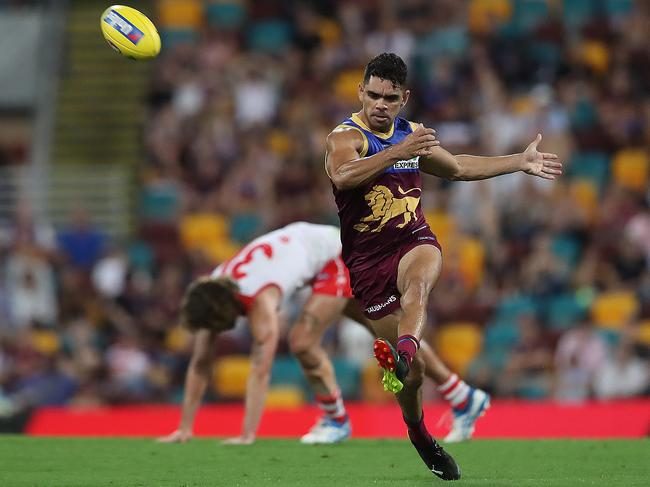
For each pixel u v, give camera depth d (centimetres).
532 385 4744
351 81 6519
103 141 6962
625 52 6494
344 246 2080
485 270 5312
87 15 7431
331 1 6969
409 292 1934
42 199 6438
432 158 2097
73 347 5141
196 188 6222
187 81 6725
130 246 5962
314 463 2453
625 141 6072
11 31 7494
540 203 5488
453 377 2916
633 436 3369
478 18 6544
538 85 6294
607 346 4759
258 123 6341
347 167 1955
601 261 5288
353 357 4891
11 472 2302
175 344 5241
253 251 2956
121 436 3500
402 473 2244
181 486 2044
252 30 7000
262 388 2928
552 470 2269
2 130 7481
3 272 5562
